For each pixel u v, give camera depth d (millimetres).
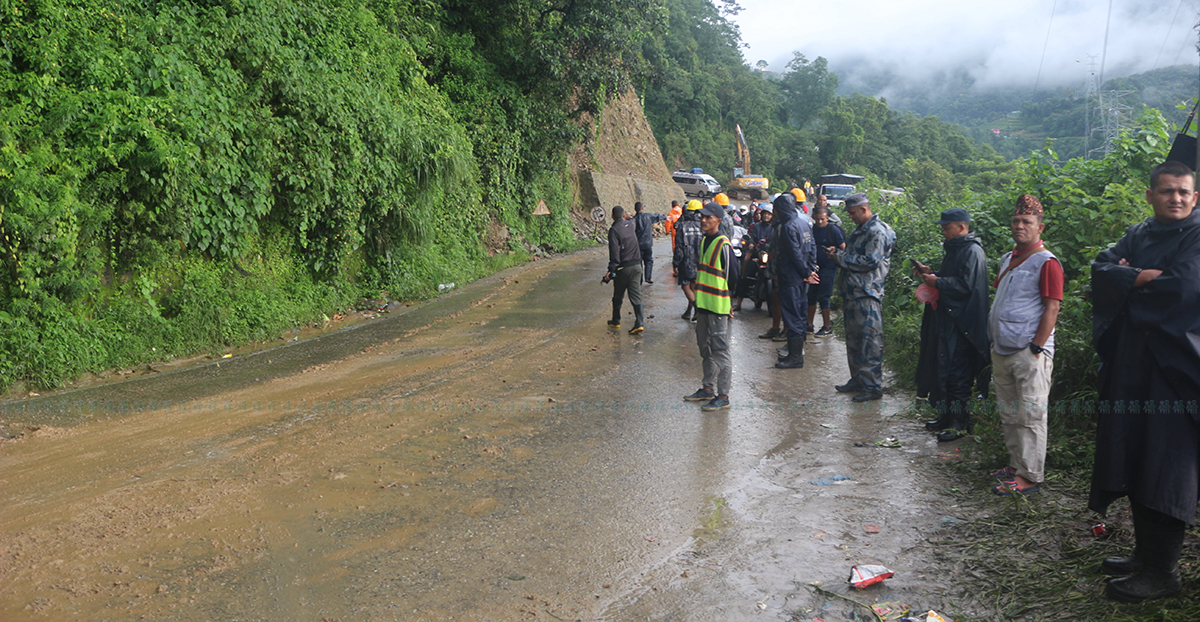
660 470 5578
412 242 14234
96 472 5316
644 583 3930
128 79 8648
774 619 3592
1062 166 8734
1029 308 4777
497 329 11164
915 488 5211
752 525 4656
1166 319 3389
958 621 3502
